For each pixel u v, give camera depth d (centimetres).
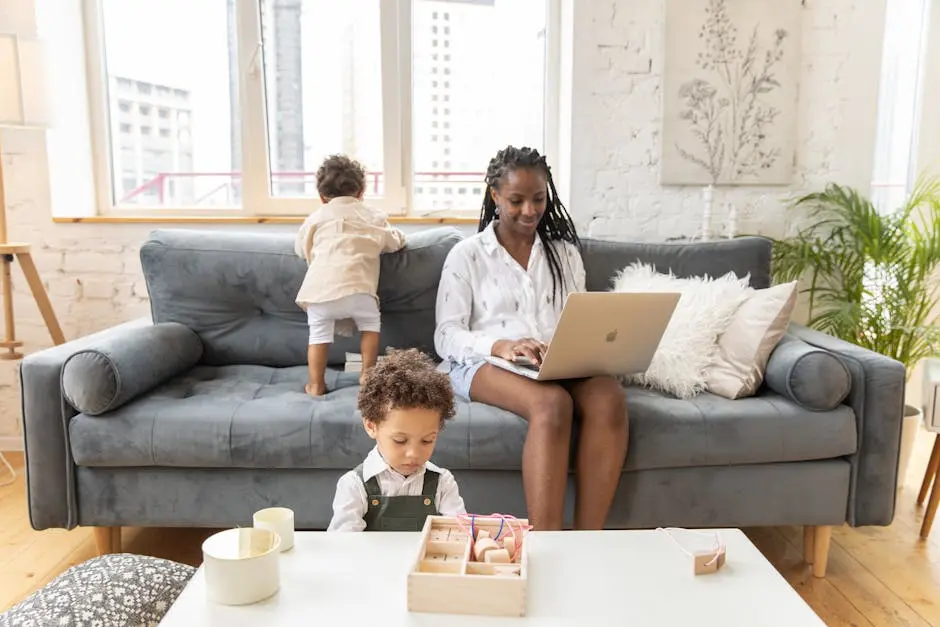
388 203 321
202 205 322
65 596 131
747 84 303
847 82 306
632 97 302
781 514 203
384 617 102
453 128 325
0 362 303
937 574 211
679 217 310
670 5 296
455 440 193
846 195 308
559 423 185
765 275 265
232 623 100
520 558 115
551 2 317
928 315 323
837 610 191
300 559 118
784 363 207
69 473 196
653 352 206
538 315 230
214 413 195
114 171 319
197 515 199
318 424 193
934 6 329
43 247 301
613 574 115
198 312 251
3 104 252
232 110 316
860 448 203
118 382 192
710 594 109
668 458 197
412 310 255
